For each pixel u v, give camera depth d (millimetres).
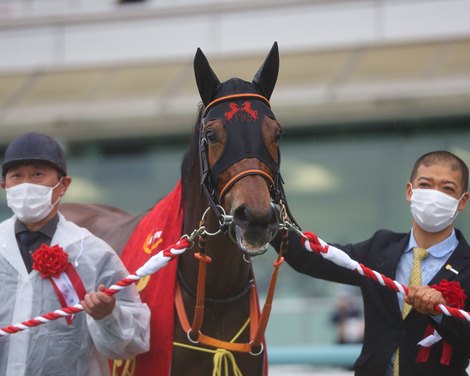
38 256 5285
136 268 6043
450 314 5109
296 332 17672
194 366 5652
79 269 5426
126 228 7117
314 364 7641
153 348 5641
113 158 20766
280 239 5941
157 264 5152
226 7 20984
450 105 18031
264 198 4941
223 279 5691
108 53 21938
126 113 19797
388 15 19938
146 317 5496
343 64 19312
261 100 5430
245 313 5832
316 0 20328
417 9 19734
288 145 19453
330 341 17500
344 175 19156
